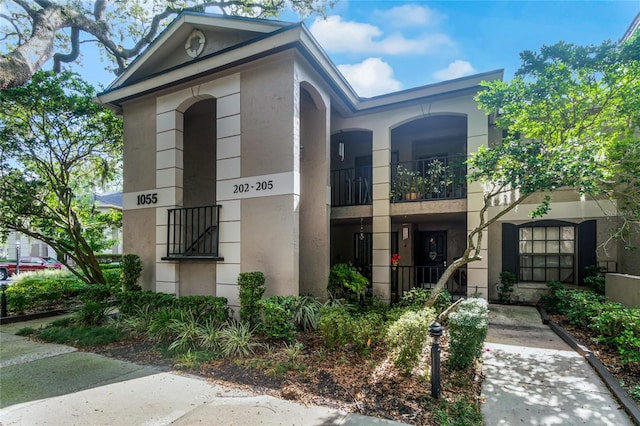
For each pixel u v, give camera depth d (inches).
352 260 442.3
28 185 357.4
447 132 393.4
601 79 215.3
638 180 219.5
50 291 345.7
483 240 295.1
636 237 289.6
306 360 179.5
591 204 312.8
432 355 138.3
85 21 367.9
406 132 405.1
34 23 293.9
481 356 182.1
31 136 365.7
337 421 121.3
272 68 251.4
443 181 326.6
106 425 121.8
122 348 212.5
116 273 409.7
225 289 259.9
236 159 262.2
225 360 185.0
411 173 338.0
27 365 183.9
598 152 209.2
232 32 269.1
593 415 125.8
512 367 173.5
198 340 212.1
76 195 465.7
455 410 127.2
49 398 143.7
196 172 342.3
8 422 124.3
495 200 348.8
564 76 217.3
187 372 171.5
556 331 236.1
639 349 169.9
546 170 200.1
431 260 423.2
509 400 137.8
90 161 448.1
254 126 256.1
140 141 313.3
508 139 230.1
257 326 217.5
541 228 339.0
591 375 163.3
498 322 263.0
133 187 314.0
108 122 391.9
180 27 283.9
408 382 152.0
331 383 152.3
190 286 282.5
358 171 415.8
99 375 169.3
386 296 321.1
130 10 472.1
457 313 173.9
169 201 292.5
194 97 288.0
